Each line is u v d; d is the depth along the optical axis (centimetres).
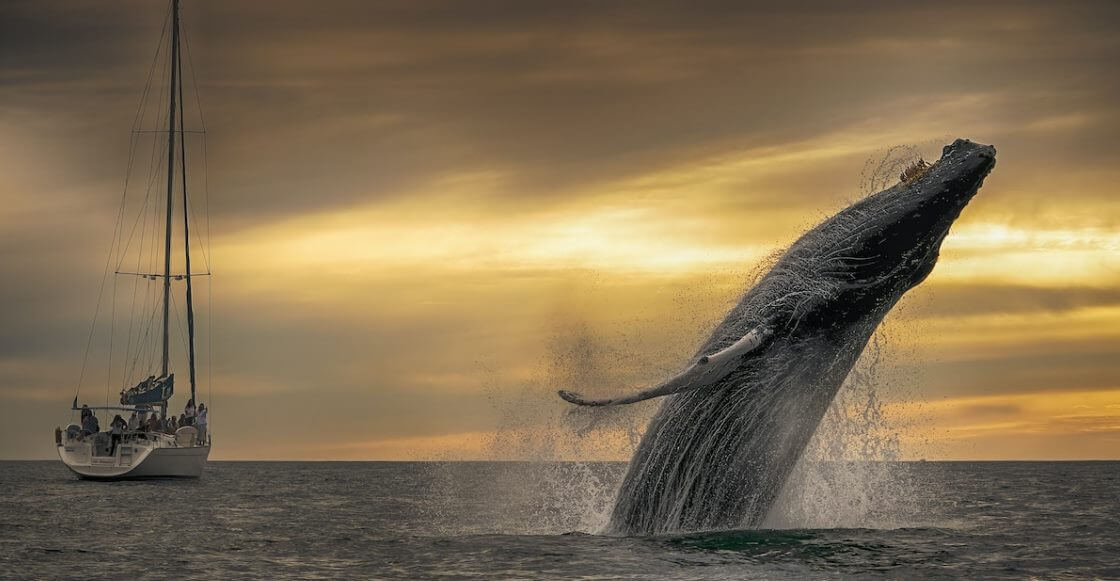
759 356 6259
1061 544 7388
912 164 6381
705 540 6488
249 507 12875
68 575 6706
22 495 15588
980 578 5872
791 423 6475
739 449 6462
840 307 6297
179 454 19838
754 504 6662
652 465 6781
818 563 6003
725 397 6388
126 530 9612
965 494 15912
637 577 5694
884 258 6238
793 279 6344
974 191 6238
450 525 9450
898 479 12762
